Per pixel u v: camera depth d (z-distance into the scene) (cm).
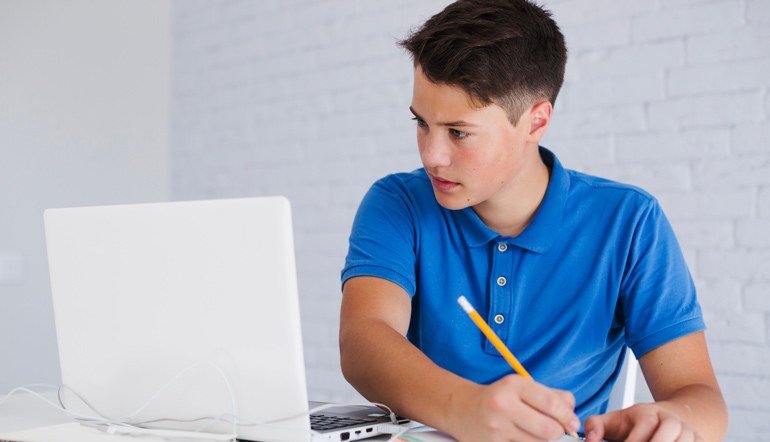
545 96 91
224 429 67
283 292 63
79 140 253
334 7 222
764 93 159
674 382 87
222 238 65
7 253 240
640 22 174
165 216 68
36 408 91
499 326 97
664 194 170
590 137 179
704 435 71
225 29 243
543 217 98
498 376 97
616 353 104
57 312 75
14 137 243
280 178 230
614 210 100
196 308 67
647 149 172
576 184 103
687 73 168
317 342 219
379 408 86
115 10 258
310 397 217
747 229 160
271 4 234
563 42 97
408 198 107
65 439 68
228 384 66
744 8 161
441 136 85
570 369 98
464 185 87
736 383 159
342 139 219
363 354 80
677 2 169
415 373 72
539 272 99
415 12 206
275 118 232
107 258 71
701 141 166
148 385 70
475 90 81
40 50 249
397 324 90
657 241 97
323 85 223
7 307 240
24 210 243
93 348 73
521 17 88
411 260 101
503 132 85
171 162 253
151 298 69
